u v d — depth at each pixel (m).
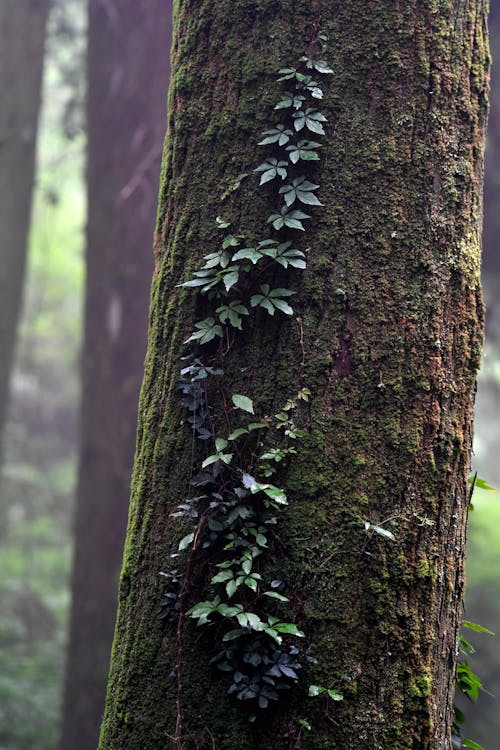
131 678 4.02
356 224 4.02
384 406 3.98
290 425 3.99
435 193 4.03
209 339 4.03
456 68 4.06
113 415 8.45
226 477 4.01
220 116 4.09
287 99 4.04
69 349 23.81
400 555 3.95
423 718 3.93
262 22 4.08
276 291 4.01
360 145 4.03
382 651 3.93
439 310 4.01
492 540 15.30
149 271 8.41
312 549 3.96
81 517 8.59
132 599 4.06
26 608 15.02
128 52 8.62
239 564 3.97
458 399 4.02
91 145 8.84
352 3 4.05
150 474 4.08
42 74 11.60
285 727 3.92
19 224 11.42
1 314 11.39
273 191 4.05
